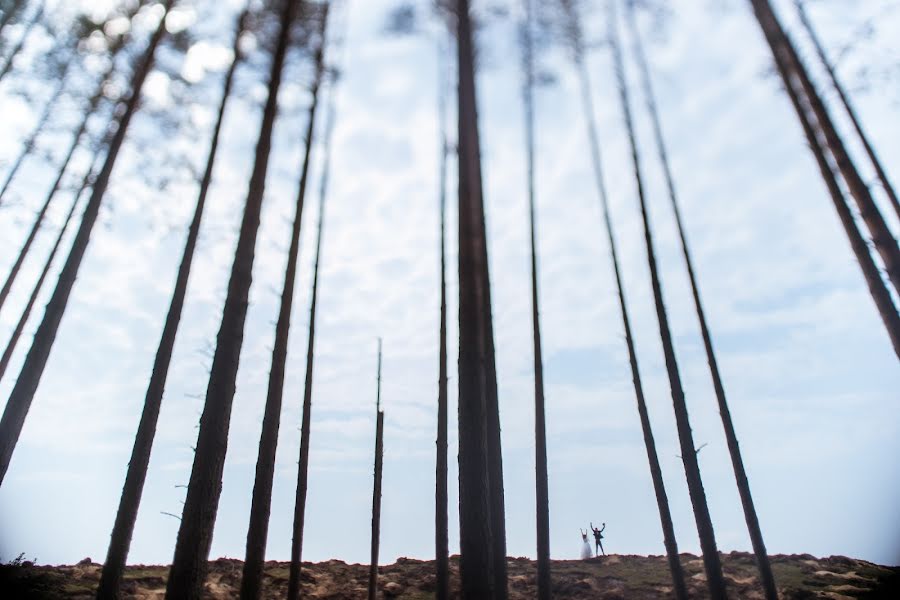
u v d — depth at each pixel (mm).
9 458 7301
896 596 7707
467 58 9180
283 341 7855
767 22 9336
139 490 6848
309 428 8352
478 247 8914
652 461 8719
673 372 8156
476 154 9367
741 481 7938
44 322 7910
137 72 10117
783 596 7988
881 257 7344
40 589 7227
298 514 7824
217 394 6195
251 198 7379
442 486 8188
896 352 7180
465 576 5270
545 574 7441
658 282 8773
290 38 9094
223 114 8977
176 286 7887
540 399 8422
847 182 7859
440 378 8898
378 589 9383
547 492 7895
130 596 7680
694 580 9250
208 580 8789
